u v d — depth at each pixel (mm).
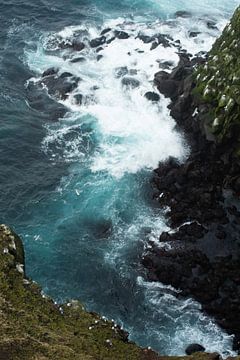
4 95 73250
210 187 60281
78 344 37812
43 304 41219
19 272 42750
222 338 49781
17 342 35875
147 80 75812
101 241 57250
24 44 82562
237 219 58156
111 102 73125
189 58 78562
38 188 61656
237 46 66812
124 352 39312
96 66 78688
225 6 96875
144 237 57562
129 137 68312
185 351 48656
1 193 60375
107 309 51531
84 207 60312
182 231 57062
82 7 92312
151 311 51594
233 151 61000
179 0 97438
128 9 93688
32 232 57188
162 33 85562
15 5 90062
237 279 52969
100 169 64625
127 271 54594
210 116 63219
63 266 54594
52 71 77062
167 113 70750
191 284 52844
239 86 62062
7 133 67312
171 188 61156
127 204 60875
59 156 66000
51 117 71062
